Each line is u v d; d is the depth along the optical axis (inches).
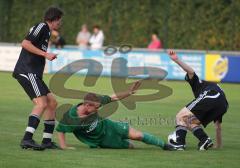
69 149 1366.9
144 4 4089.6
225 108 1403.8
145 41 4089.6
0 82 3019.2
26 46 1330.0
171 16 4008.4
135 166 1198.3
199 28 3924.7
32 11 4311.0
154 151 1373.0
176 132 1400.1
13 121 1797.5
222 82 3206.2
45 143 1364.4
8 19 4335.6
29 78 1334.9
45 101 1342.3
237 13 3806.6
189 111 1396.4
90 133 1370.6
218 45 3875.5
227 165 1235.2
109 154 1317.7
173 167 1201.4
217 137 1439.5
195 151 1385.3
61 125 1364.4
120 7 4148.6
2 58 3676.2
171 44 4008.4
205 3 3905.0
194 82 1409.9
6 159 1235.2
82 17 4234.7
